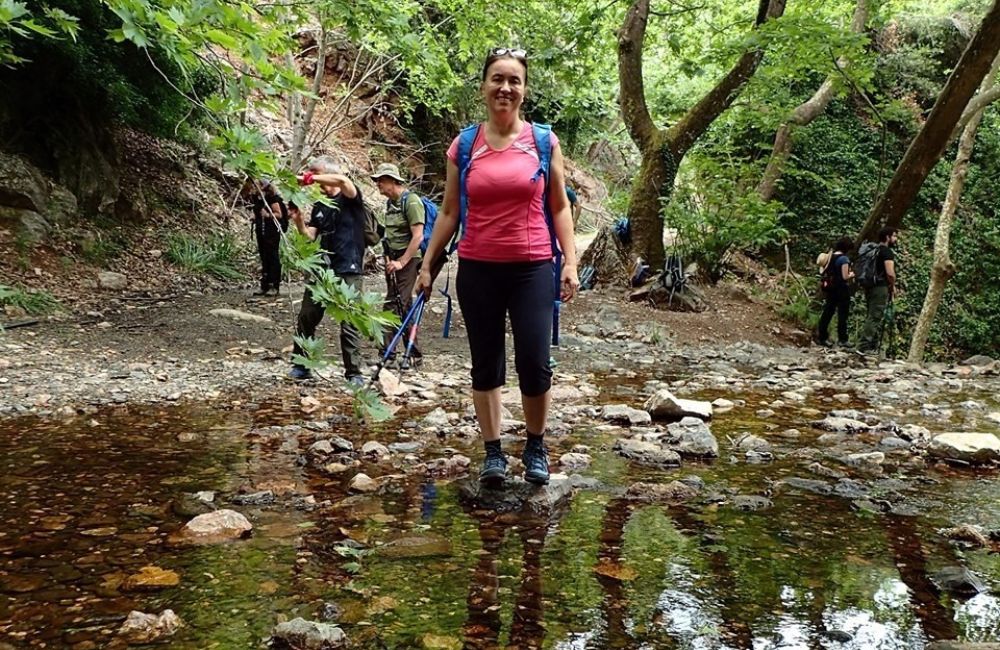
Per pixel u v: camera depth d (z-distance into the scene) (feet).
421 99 52.29
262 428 13.62
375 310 7.66
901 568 7.85
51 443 12.10
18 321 23.91
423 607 6.67
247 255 42.50
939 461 12.83
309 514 9.11
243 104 7.77
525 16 40.29
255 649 5.84
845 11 50.85
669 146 43.98
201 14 6.77
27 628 6.08
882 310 37.09
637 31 44.32
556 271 10.18
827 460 12.72
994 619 6.68
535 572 7.52
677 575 7.53
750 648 6.06
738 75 42.57
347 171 58.08
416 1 32.94
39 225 31.04
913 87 66.95
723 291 44.45
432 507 9.50
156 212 39.91
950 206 41.93
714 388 21.29
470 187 9.67
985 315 60.23
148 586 6.94
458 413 15.78
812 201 59.41
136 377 18.07
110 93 33.19
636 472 11.53
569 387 19.25
